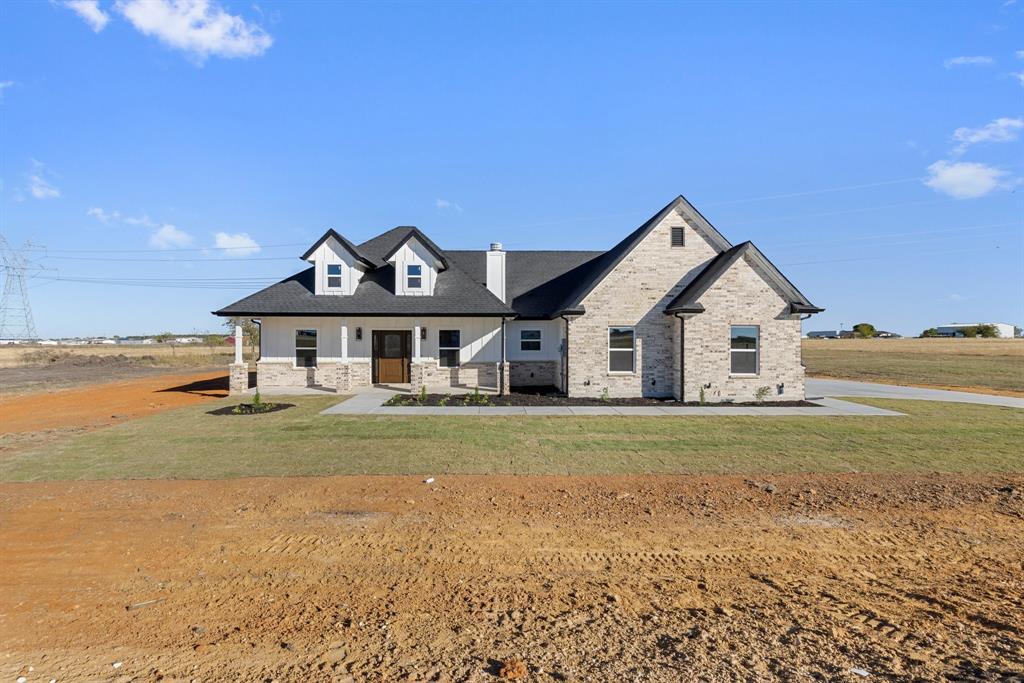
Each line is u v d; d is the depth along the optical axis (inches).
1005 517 274.7
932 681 142.8
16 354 2070.6
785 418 590.9
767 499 305.7
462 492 320.2
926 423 559.2
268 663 154.9
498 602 190.5
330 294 880.9
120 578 211.6
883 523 266.8
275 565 222.1
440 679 146.3
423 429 522.3
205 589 202.2
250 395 799.1
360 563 223.5
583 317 753.6
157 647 164.1
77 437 492.1
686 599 191.8
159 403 746.8
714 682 142.9
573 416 603.8
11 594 199.6
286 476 356.2
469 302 860.0
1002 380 1199.6
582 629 172.2
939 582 204.4
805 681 143.1
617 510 287.7
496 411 637.9
